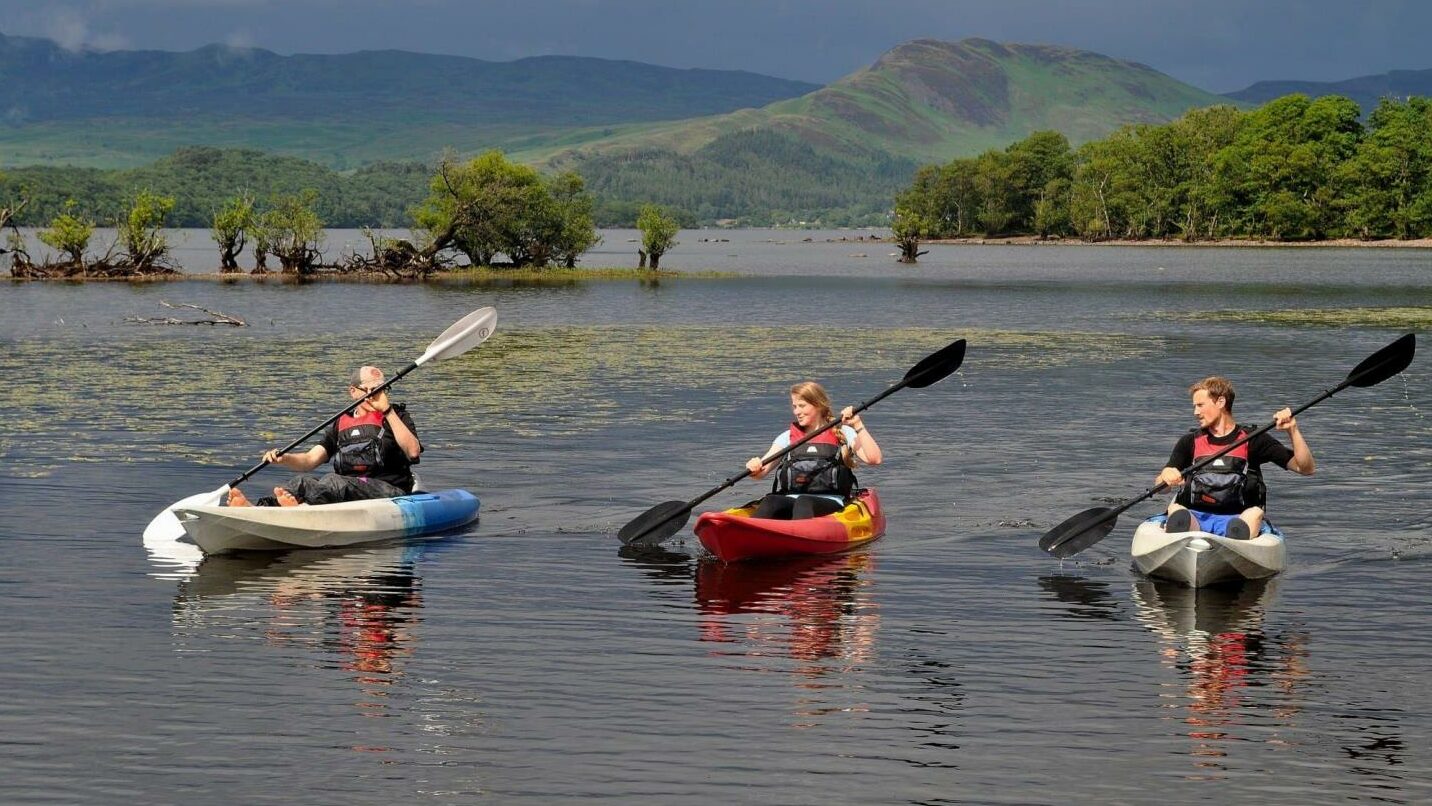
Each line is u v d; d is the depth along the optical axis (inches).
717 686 310.0
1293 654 336.8
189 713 290.5
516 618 367.6
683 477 581.9
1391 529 481.1
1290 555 442.9
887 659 331.6
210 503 458.3
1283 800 248.7
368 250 5108.3
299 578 410.3
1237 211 6008.9
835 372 1007.0
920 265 3959.2
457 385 916.6
